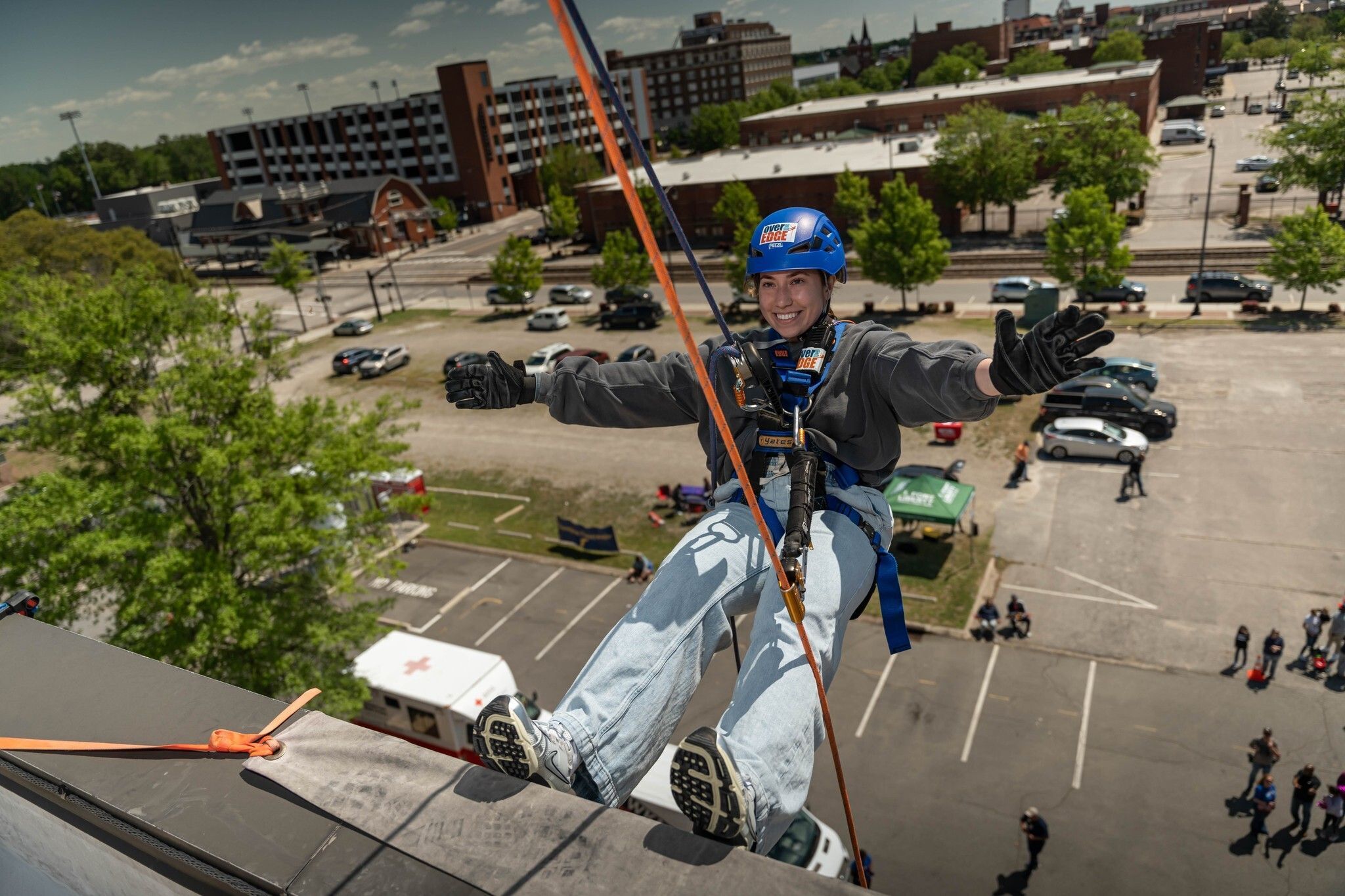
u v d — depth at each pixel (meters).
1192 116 106.12
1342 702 20.42
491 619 28.30
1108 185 64.56
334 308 76.88
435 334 63.69
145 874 2.11
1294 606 23.89
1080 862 17.36
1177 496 29.89
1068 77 95.44
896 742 20.98
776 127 102.50
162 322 20.33
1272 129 91.44
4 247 61.53
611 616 27.84
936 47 176.25
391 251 103.31
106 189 189.75
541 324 60.66
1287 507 28.28
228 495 19.25
